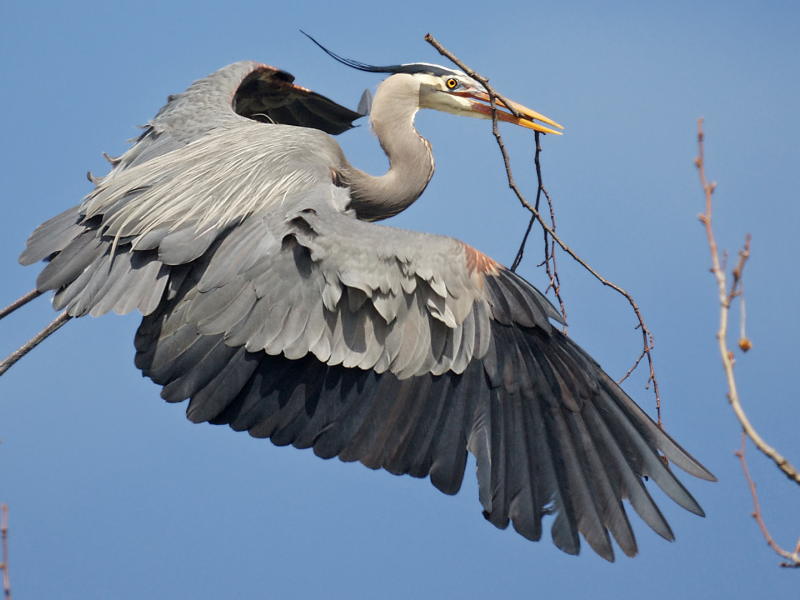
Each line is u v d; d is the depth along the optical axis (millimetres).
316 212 9750
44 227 10492
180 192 10047
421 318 9531
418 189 12789
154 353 9547
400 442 9539
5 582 6938
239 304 9445
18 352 9906
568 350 9969
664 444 9438
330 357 9328
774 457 5164
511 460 9703
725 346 5438
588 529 9508
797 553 5777
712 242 5664
